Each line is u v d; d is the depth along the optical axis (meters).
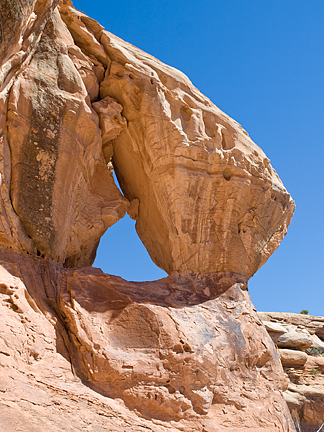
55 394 7.73
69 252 10.90
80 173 10.80
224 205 11.94
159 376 9.18
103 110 11.32
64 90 10.50
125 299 10.15
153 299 10.60
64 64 10.70
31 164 9.78
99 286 10.23
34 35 9.22
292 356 15.95
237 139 12.55
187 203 11.53
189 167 11.59
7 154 9.45
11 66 8.74
